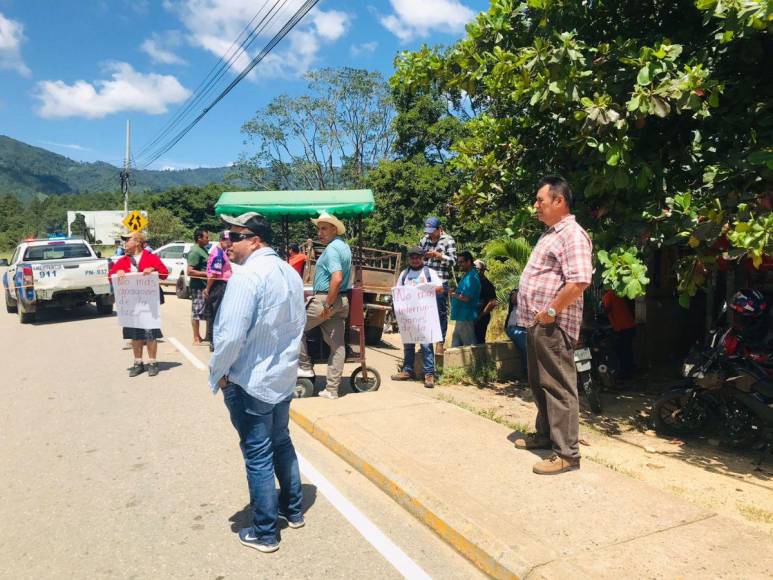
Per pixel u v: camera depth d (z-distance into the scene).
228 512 4.14
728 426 5.56
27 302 13.66
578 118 5.38
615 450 5.47
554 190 4.21
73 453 5.32
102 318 14.50
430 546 3.69
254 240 3.68
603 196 6.14
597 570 3.11
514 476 4.34
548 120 6.96
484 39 6.70
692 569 3.12
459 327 8.59
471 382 7.95
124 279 8.13
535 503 3.90
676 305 9.02
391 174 23.12
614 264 5.39
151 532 3.87
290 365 3.66
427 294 7.40
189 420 6.24
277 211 8.66
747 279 7.20
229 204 8.80
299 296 3.75
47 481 4.71
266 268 3.55
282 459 3.83
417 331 7.44
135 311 8.13
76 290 14.12
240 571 3.41
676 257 8.70
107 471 4.89
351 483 4.60
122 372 8.55
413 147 25.41
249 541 3.66
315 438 5.57
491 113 8.45
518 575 3.17
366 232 23.75
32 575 3.39
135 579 3.34
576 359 6.54
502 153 7.67
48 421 6.28
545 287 4.25
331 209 8.41
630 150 5.62
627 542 3.40
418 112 24.69
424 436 5.22
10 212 127.62
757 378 5.28
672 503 3.90
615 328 7.89
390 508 4.19
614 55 5.77
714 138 5.94
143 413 6.50
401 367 8.41
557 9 6.24
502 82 6.23
